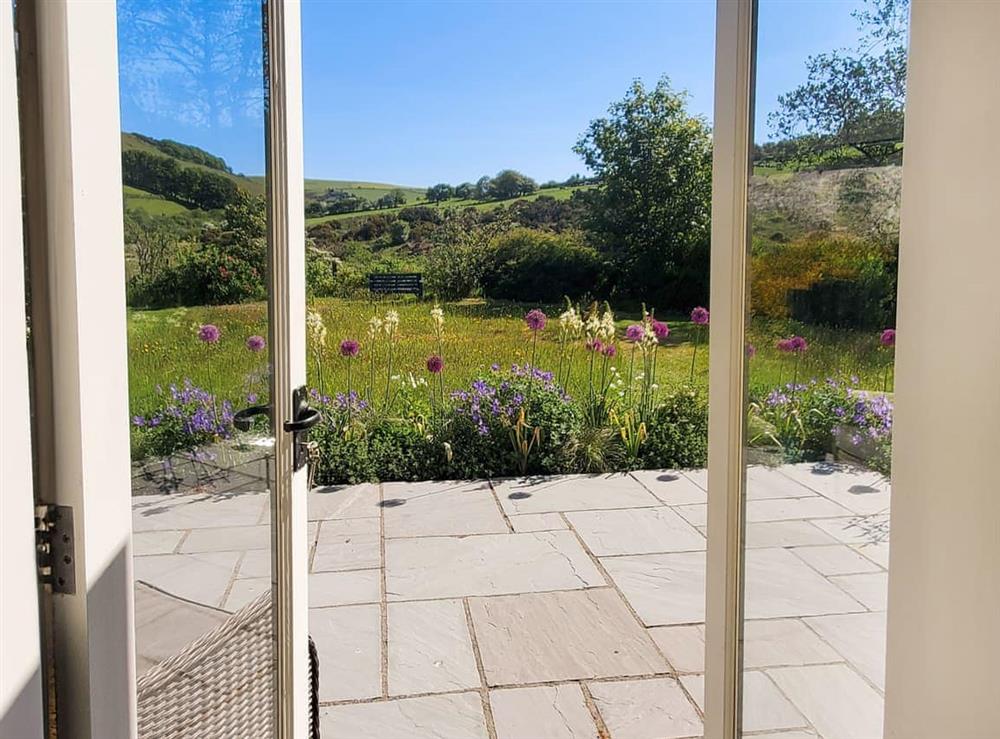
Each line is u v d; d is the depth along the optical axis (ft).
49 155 2.52
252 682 4.27
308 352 16.11
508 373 16.55
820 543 3.83
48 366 2.59
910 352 2.91
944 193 2.72
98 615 2.76
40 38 2.48
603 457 16.01
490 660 8.04
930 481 2.82
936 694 2.83
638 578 10.19
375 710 7.09
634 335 16.42
